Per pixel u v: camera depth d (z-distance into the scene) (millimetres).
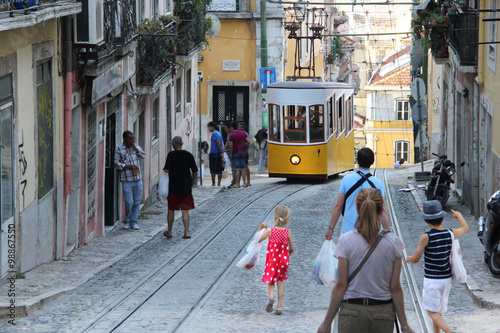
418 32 40406
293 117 41875
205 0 43719
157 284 18672
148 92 31422
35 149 18953
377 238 9953
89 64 22906
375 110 123500
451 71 40344
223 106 61531
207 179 50438
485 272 19469
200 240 25406
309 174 41719
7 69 16797
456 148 37500
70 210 23094
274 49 60719
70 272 19453
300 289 18391
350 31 139000
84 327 14305
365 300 9891
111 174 28031
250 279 19438
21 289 16797
